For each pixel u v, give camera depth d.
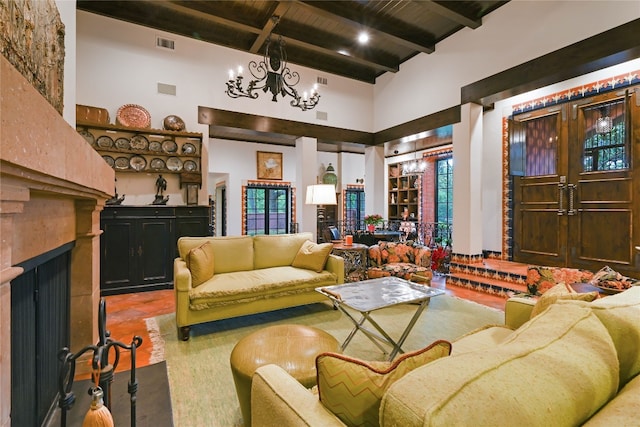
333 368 0.90
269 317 3.41
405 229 7.55
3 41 1.10
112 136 4.49
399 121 6.39
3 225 0.84
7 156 0.78
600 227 4.18
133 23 4.73
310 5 4.41
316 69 6.36
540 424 0.59
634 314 1.00
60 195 1.58
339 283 3.67
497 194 5.36
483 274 4.64
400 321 3.28
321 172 9.27
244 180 8.31
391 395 0.64
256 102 5.74
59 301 1.90
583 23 3.72
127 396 1.94
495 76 4.66
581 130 4.38
